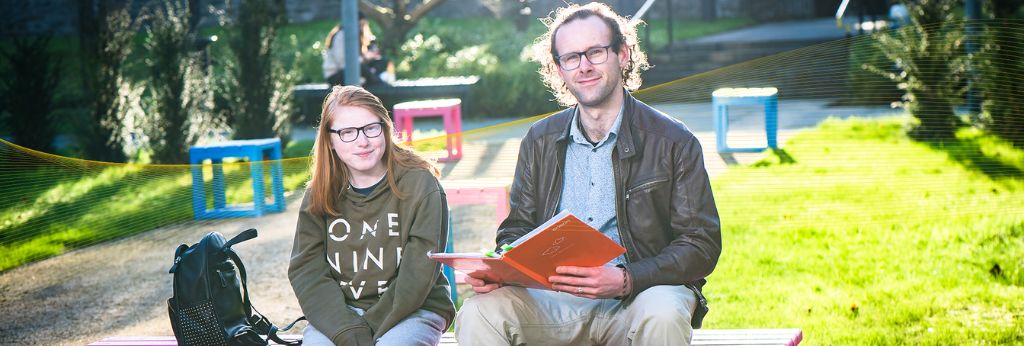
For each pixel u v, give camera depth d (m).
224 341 3.29
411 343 3.26
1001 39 9.65
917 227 6.65
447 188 5.61
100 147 10.96
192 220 7.84
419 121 14.91
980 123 9.67
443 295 3.52
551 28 3.57
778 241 6.51
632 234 3.45
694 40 19.12
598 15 3.47
